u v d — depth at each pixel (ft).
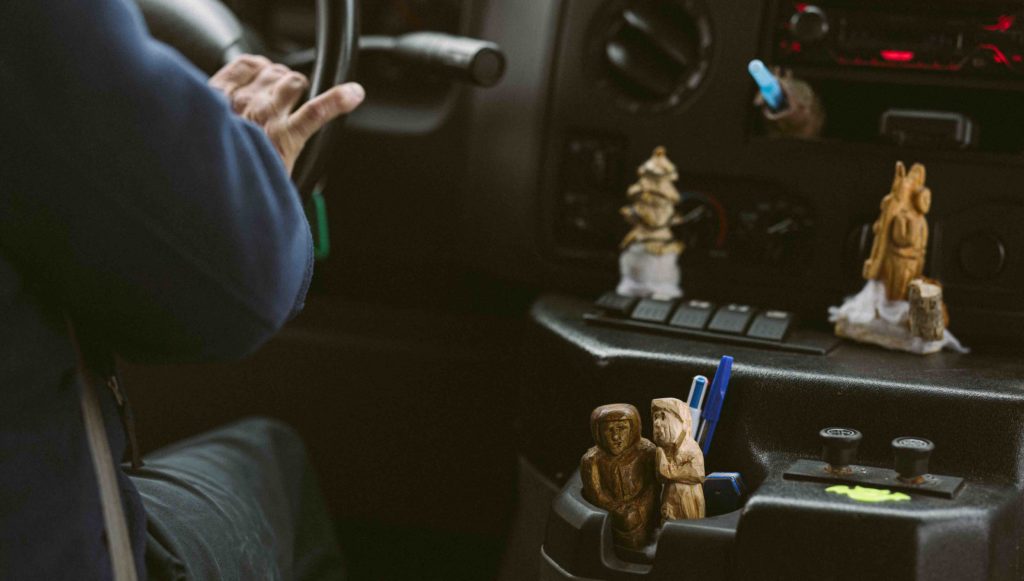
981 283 3.51
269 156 2.38
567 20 3.91
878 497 2.56
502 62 3.67
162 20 3.47
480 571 4.75
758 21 3.70
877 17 3.59
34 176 2.06
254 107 2.67
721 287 3.78
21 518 2.25
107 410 2.53
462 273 4.46
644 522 2.76
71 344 2.37
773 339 3.31
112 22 2.08
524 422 3.66
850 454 2.68
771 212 3.74
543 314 3.66
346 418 4.74
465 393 4.61
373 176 4.42
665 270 3.70
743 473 2.99
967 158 3.51
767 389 2.98
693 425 2.95
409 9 4.54
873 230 3.47
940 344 3.32
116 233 2.13
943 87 3.64
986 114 3.76
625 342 3.30
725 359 2.99
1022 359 3.32
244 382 4.79
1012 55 3.49
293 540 4.12
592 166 3.91
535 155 3.99
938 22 3.53
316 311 4.72
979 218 3.51
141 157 2.10
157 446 4.87
